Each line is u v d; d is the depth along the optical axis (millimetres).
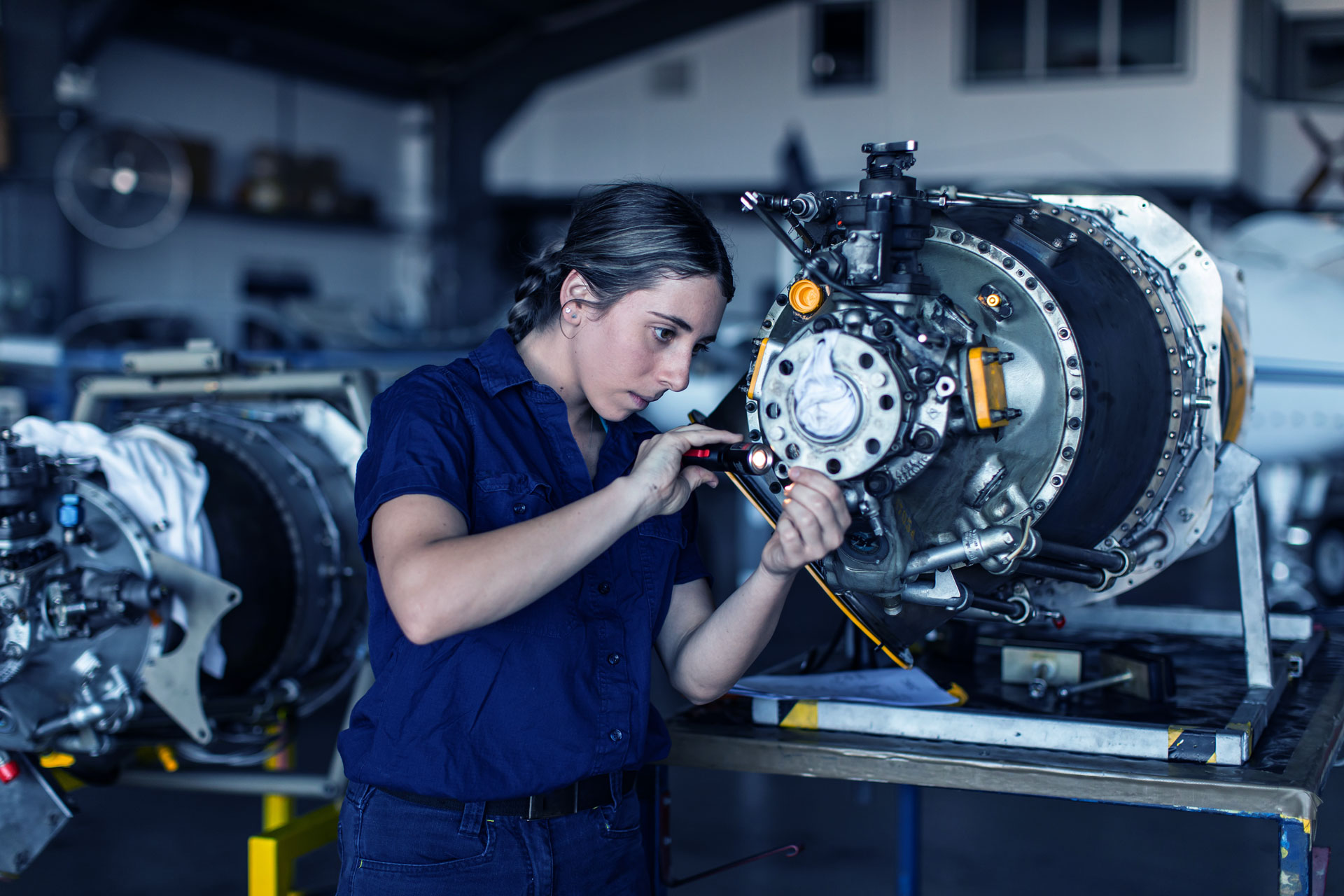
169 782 2104
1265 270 4941
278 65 13445
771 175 13961
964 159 13094
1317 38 12945
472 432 1107
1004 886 2438
